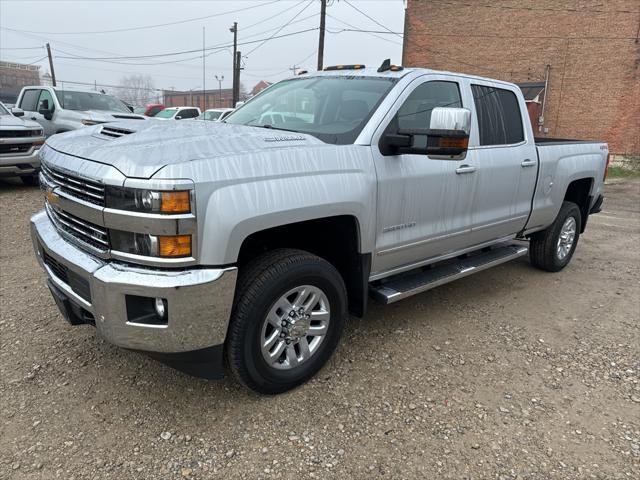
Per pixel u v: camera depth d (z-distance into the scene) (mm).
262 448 2635
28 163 9062
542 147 4949
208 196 2459
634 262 6324
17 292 4492
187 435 2711
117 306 2488
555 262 5621
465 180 3951
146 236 2410
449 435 2789
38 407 2893
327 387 3193
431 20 26047
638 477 2527
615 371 3541
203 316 2545
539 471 2547
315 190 2869
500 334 4059
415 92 3656
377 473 2492
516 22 23797
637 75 21219
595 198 5980
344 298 3244
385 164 3312
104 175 2465
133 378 3211
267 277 2781
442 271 4102
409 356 3631
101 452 2564
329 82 3971
